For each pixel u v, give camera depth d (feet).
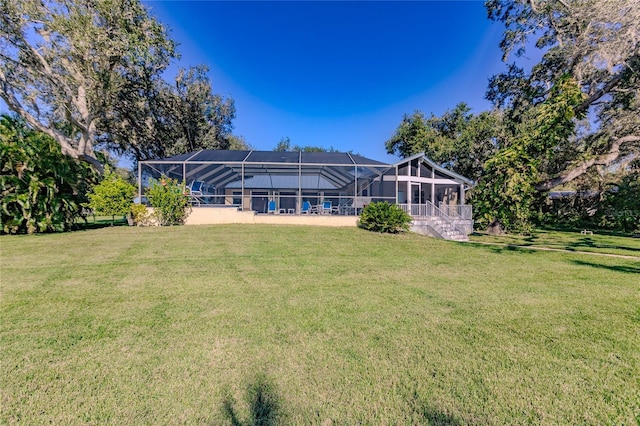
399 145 113.91
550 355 11.16
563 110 46.62
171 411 7.84
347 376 9.53
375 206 50.21
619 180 70.13
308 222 55.67
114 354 10.55
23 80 46.55
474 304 16.65
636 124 53.88
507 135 75.00
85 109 50.75
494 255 33.14
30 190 38.86
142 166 57.52
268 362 10.27
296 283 19.86
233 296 16.98
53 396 8.31
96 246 30.76
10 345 10.99
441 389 9.02
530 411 8.16
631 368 10.39
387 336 12.41
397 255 30.83
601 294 19.06
